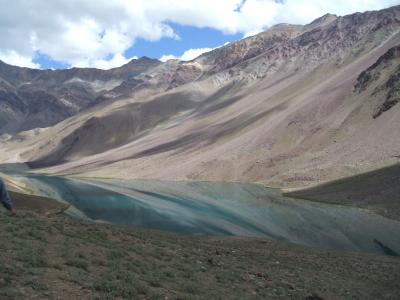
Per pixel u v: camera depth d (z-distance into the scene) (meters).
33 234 21.48
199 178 168.38
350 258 45.94
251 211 89.00
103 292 14.85
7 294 12.64
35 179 161.12
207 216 79.50
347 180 116.81
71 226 29.70
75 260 17.84
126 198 100.88
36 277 14.74
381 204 92.75
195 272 23.41
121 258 21.75
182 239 44.94
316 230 71.50
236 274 25.67
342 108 171.50
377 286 31.72
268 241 53.19
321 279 30.45
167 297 16.22
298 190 120.88
